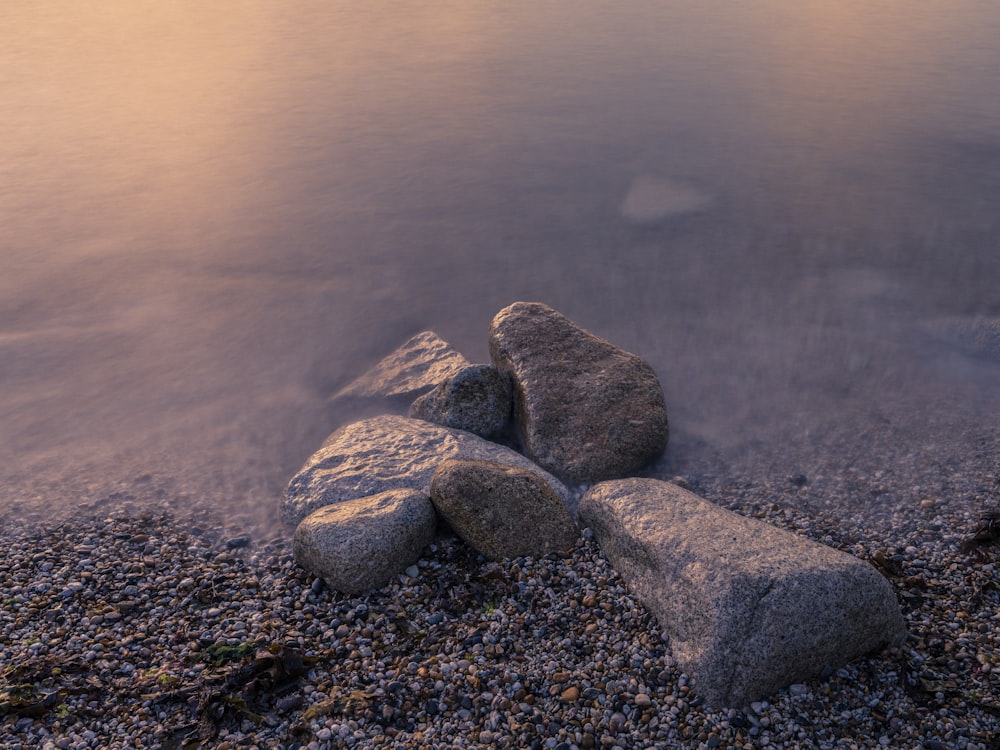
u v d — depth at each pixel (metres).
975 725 1.70
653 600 1.87
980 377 2.67
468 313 3.21
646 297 3.30
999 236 3.75
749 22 8.14
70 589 2.00
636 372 2.40
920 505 2.18
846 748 1.67
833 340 2.93
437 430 2.34
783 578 1.76
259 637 1.89
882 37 7.48
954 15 8.23
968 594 1.94
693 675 1.75
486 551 2.04
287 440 2.52
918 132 5.20
